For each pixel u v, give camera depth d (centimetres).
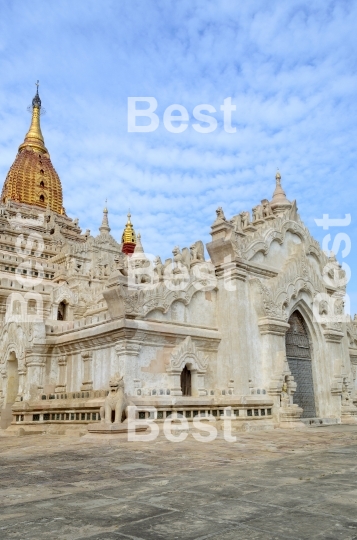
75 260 4244
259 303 2458
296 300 2789
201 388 2223
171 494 718
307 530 524
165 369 2128
